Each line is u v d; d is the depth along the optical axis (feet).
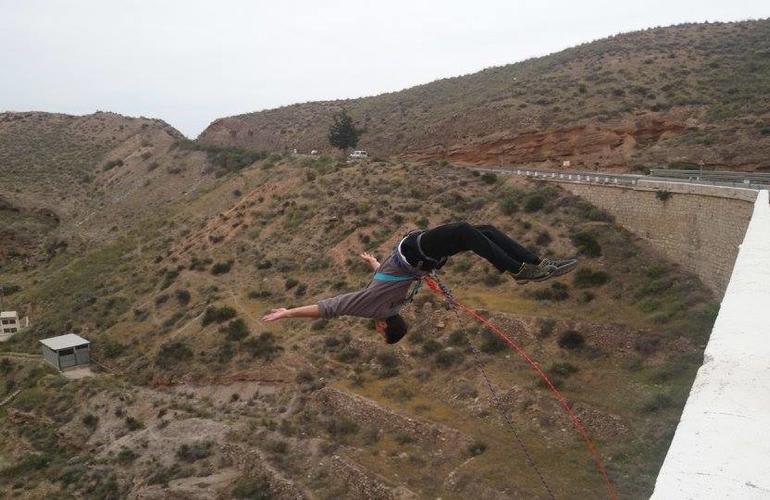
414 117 316.19
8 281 255.70
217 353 149.79
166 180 316.60
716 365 19.19
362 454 100.83
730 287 27.71
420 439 101.86
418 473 93.61
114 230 282.36
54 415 148.15
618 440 89.97
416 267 20.16
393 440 103.96
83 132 433.07
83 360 172.04
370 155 282.36
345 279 160.86
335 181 217.15
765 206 64.28
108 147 403.54
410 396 114.93
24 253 288.92
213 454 113.29
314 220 195.83
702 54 260.62
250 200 228.02
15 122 457.68
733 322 22.84
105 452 126.62
